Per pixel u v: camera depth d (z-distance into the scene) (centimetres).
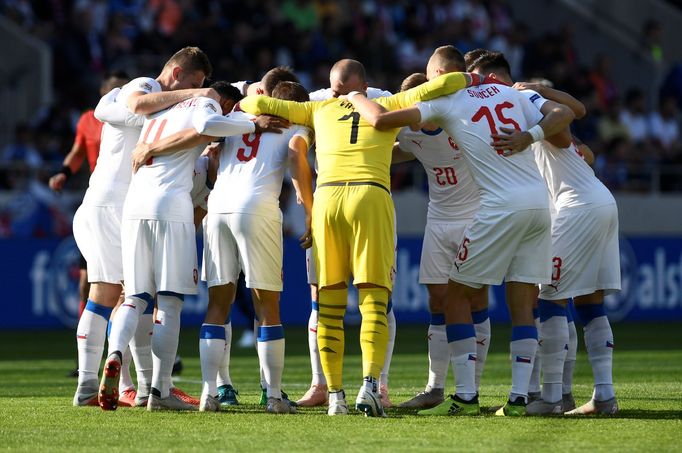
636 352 4381
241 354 4312
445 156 2636
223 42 6775
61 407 2508
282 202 5981
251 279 2408
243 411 2447
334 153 2375
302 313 5841
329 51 7144
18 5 6912
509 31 8031
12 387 3095
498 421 2277
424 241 2711
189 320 5722
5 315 5469
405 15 7738
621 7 8525
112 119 2573
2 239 5484
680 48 8631
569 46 7762
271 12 7269
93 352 2556
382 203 2348
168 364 2434
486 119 2386
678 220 6619
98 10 6969
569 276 2453
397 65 7281
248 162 2453
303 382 3288
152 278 2441
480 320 2688
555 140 2461
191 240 2434
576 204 2481
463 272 2395
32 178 5738
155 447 1941
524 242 2381
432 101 2381
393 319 2659
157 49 6712
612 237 2517
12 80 6562
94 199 2584
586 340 2519
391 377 3431
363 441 2003
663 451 1902
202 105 2414
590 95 7188
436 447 1936
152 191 2422
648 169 6631
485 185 2378
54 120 6094
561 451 1895
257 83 2719
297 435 2072
